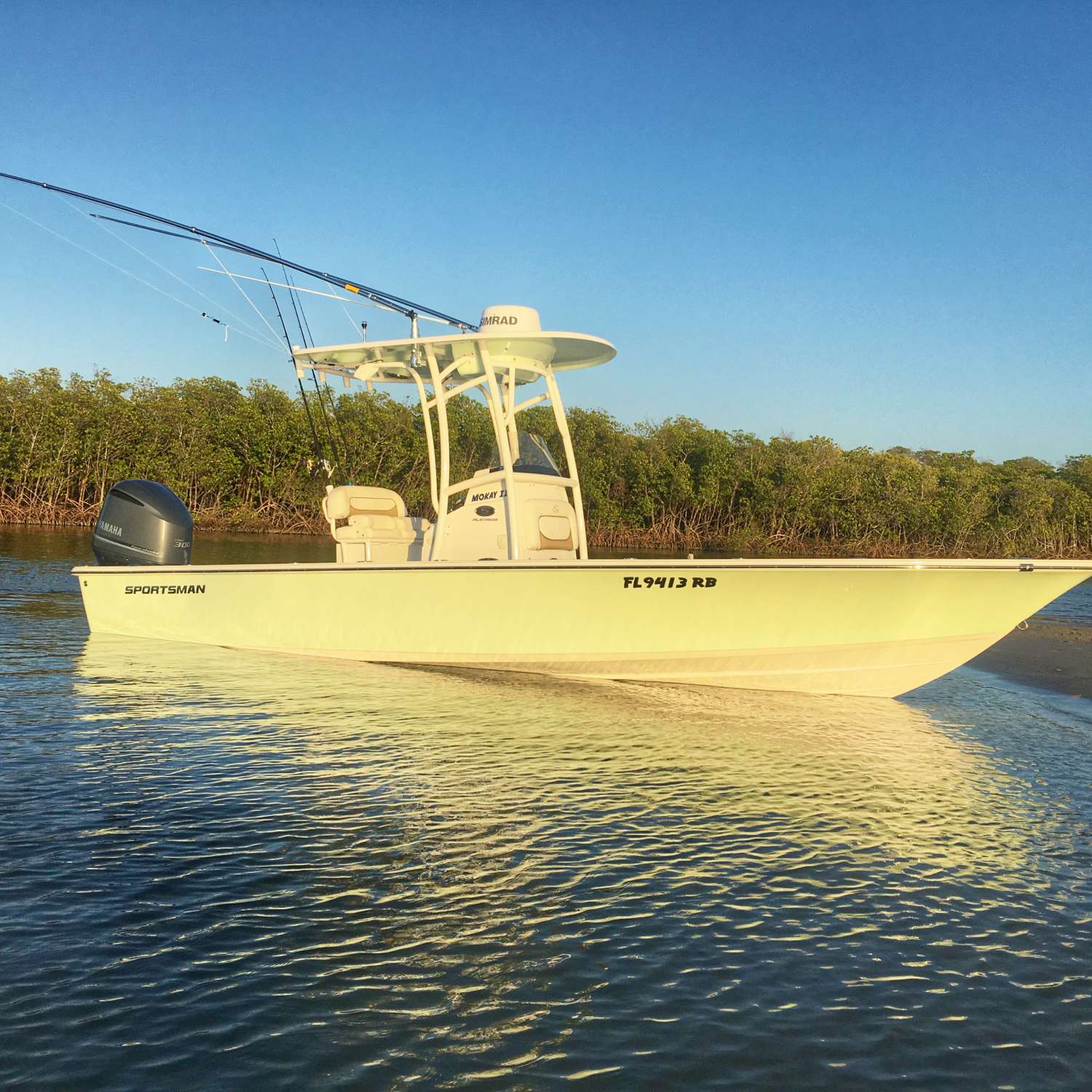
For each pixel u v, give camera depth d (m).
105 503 10.36
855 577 7.50
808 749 6.45
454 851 4.22
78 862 3.90
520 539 8.78
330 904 3.61
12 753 5.45
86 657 8.85
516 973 3.14
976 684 9.59
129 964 3.10
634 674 8.29
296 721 6.56
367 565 8.55
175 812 4.55
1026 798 5.44
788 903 3.80
